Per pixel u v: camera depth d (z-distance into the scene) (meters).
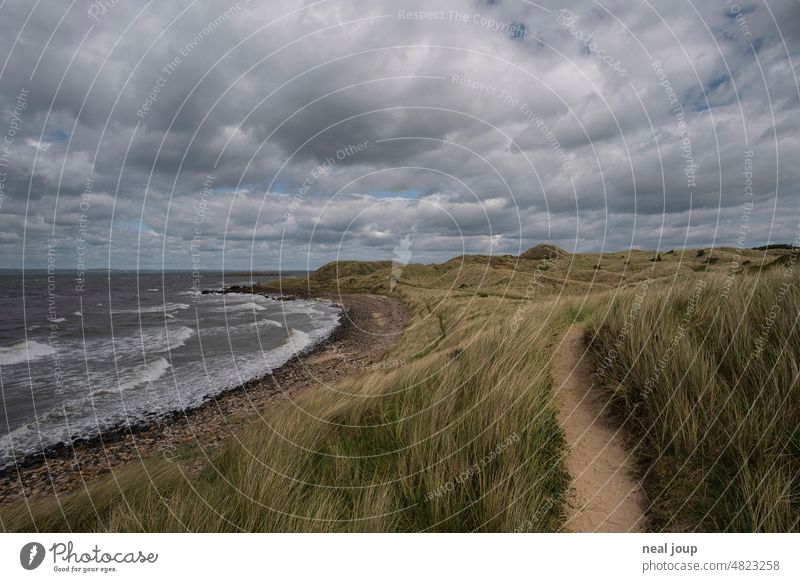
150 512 3.53
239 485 3.60
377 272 70.88
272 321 31.88
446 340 11.00
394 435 4.28
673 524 2.74
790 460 2.74
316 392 7.19
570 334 6.11
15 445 9.05
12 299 52.59
